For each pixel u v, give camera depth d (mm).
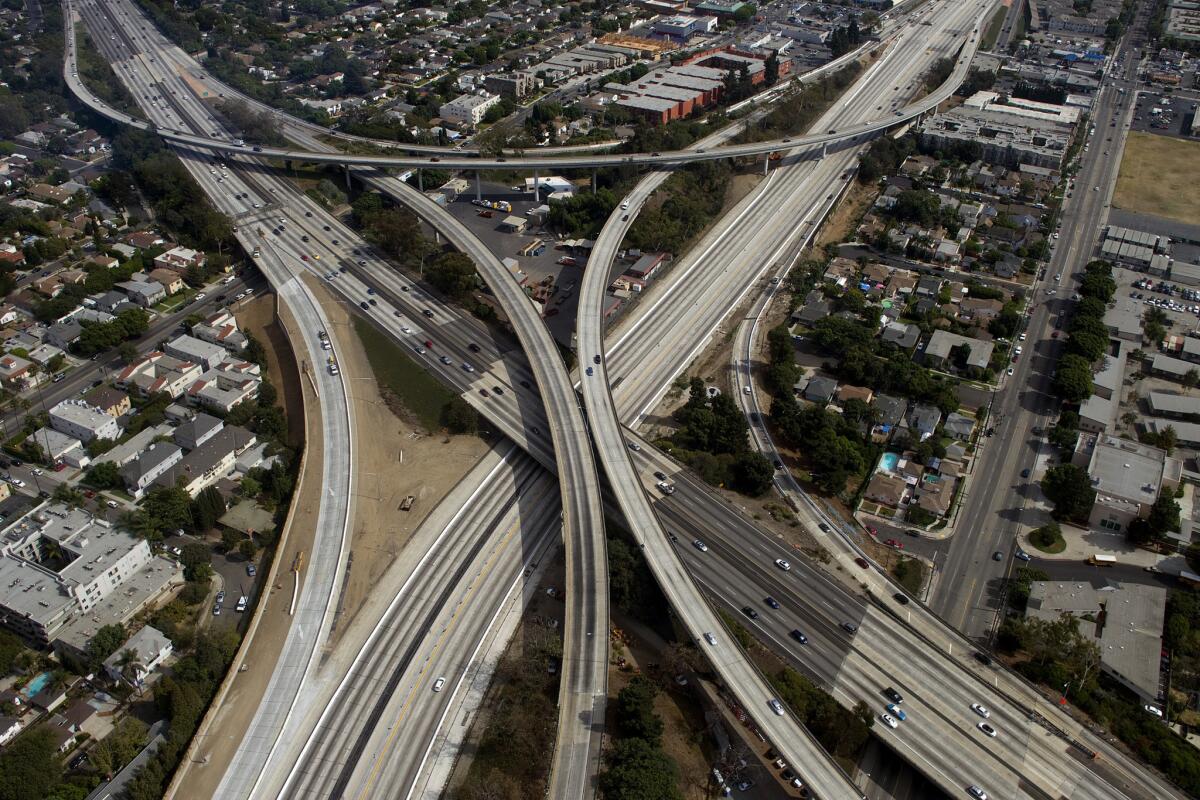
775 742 180250
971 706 196375
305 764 187125
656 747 187000
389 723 196500
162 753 182375
